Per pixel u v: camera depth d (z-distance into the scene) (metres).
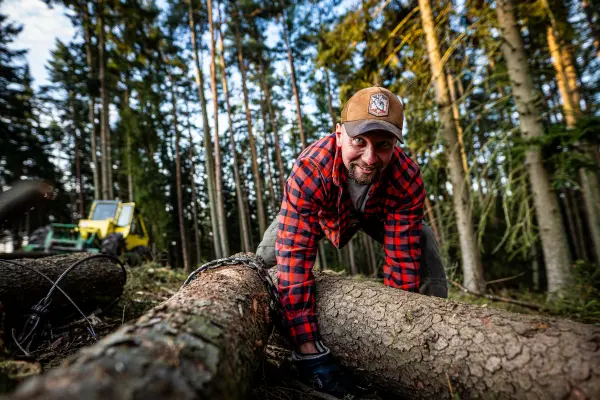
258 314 1.57
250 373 1.25
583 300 4.10
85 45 14.63
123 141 17.23
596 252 9.67
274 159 28.11
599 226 9.66
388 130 1.46
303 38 15.45
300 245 1.79
